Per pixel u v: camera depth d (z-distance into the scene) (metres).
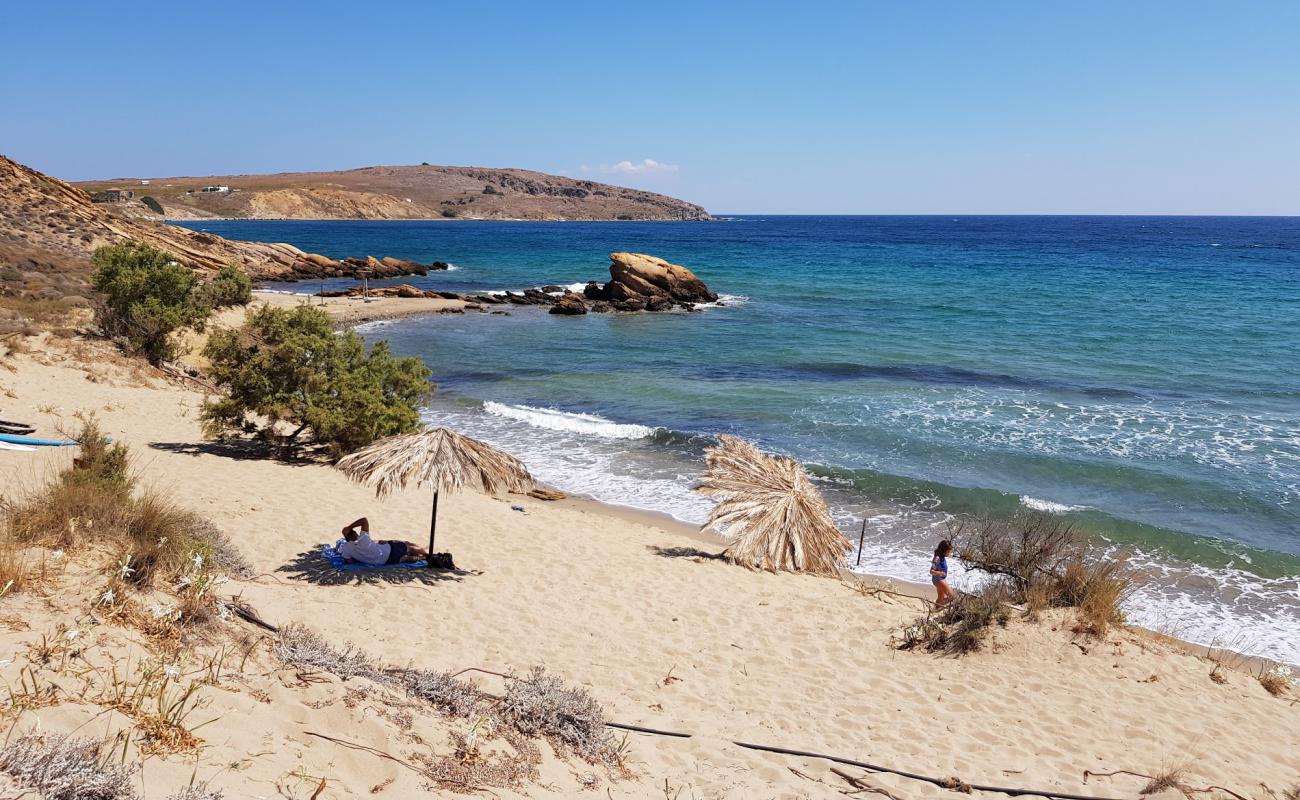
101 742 3.62
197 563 5.95
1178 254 99.25
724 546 13.98
